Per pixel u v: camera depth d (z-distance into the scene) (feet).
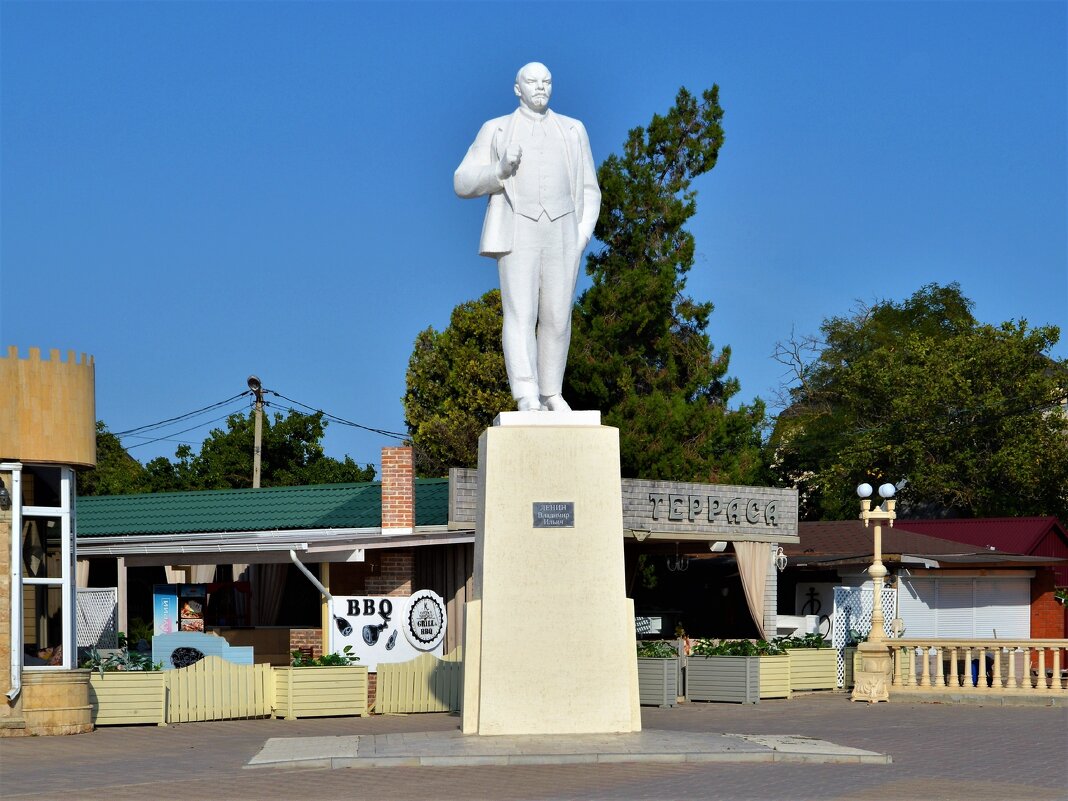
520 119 55.67
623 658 53.57
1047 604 127.44
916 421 159.94
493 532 53.57
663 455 123.54
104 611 93.86
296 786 44.73
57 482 66.03
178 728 66.95
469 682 54.39
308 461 180.55
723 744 51.19
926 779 45.73
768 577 99.86
